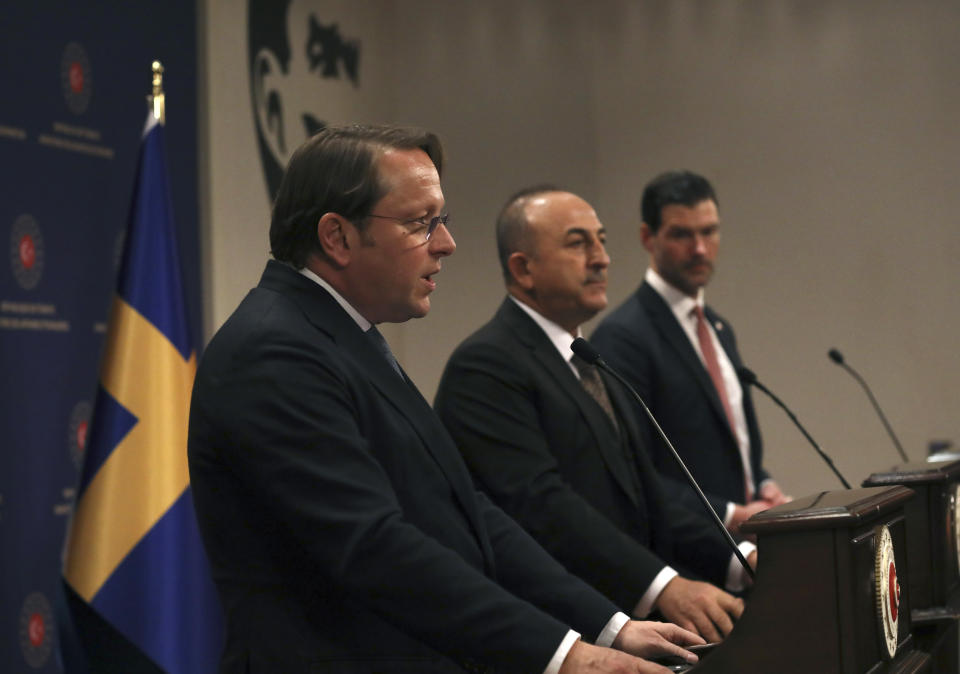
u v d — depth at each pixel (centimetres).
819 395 683
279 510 181
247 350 187
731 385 406
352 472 182
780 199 694
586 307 313
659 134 715
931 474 253
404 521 183
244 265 554
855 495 189
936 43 669
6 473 408
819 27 690
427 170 204
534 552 223
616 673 174
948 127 666
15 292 417
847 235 682
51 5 443
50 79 440
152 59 501
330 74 637
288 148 595
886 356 672
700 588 268
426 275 205
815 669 167
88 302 452
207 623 324
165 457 329
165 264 353
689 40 712
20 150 424
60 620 311
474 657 178
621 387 322
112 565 314
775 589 170
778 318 692
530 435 295
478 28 706
